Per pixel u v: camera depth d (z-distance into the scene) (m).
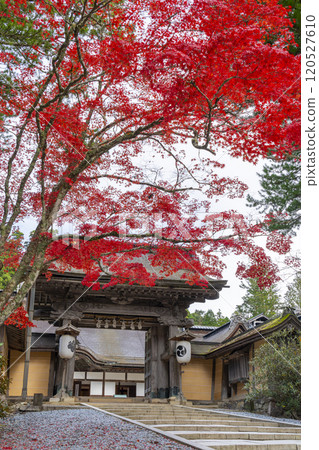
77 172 7.73
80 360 26.70
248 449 8.94
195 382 23.09
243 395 20.02
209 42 5.81
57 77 7.13
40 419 11.99
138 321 20.78
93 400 21.30
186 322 20.95
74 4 7.91
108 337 29.62
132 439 8.47
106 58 7.32
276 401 16.48
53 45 9.34
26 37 9.52
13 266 9.21
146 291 20.16
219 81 6.60
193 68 5.98
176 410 15.44
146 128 7.66
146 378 22.05
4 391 10.30
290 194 14.59
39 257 6.95
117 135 8.95
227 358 21.77
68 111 8.32
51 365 21.00
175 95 6.32
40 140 7.52
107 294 20.22
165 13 6.93
